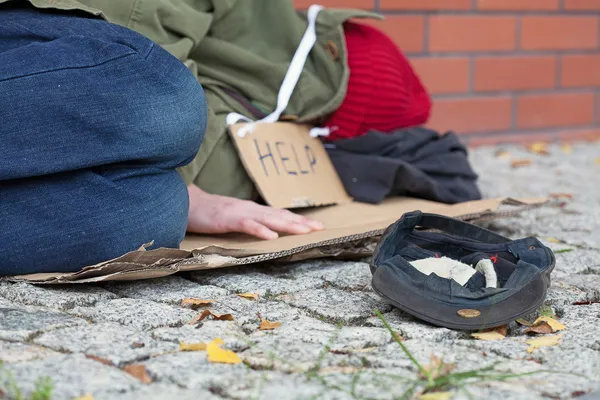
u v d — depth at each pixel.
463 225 2.05
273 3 2.82
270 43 2.85
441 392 1.44
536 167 4.18
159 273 2.00
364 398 1.40
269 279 2.15
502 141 4.90
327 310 1.90
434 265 1.90
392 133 2.90
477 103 4.79
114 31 2.11
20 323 1.71
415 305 1.77
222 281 2.12
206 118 2.20
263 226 2.33
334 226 2.54
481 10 4.70
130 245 2.02
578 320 1.87
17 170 1.89
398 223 1.98
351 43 2.96
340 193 2.80
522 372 1.55
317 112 2.83
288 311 1.89
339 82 2.85
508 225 2.89
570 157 4.53
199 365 1.53
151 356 1.58
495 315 1.73
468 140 4.81
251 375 1.49
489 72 4.80
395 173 2.76
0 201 1.96
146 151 2.01
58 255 1.98
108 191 2.00
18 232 1.96
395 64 2.98
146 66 2.04
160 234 2.06
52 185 1.97
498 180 3.79
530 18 4.89
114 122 1.96
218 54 2.74
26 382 1.40
